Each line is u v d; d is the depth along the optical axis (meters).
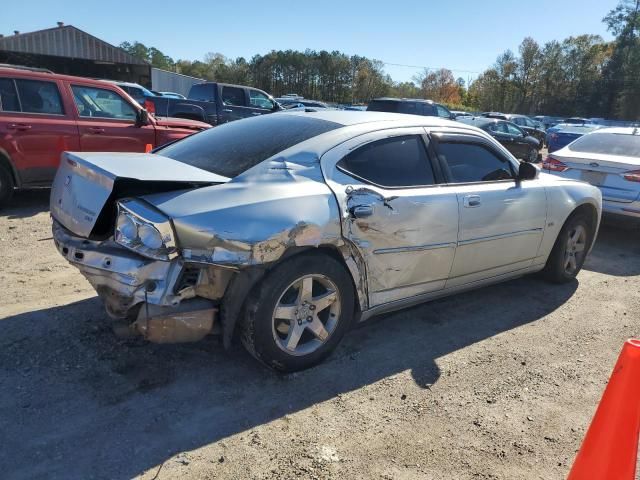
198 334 2.94
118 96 7.95
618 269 6.18
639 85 66.56
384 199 3.42
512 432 2.92
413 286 3.78
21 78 7.02
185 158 3.60
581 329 4.36
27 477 2.35
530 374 3.56
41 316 3.84
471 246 4.04
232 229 2.80
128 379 3.14
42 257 5.22
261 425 2.82
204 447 2.62
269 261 2.91
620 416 2.03
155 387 3.08
